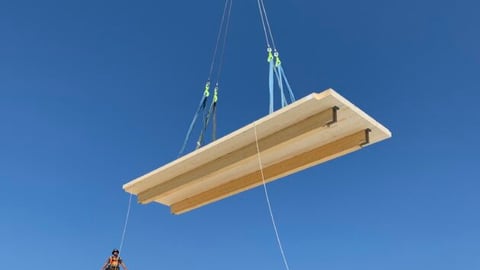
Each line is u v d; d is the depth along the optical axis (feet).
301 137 23.18
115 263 35.99
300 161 25.85
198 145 31.45
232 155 25.72
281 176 26.96
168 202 31.37
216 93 32.24
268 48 29.01
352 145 23.89
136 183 29.22
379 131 23.63
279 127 23.53
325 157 24.88
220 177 28.09
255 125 23.36
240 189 28.25
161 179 28.96
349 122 23.09
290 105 21.95
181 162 26.89
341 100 21.49
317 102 21.54
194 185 28.84
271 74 28.71
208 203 30.07
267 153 25.14
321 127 22.18
